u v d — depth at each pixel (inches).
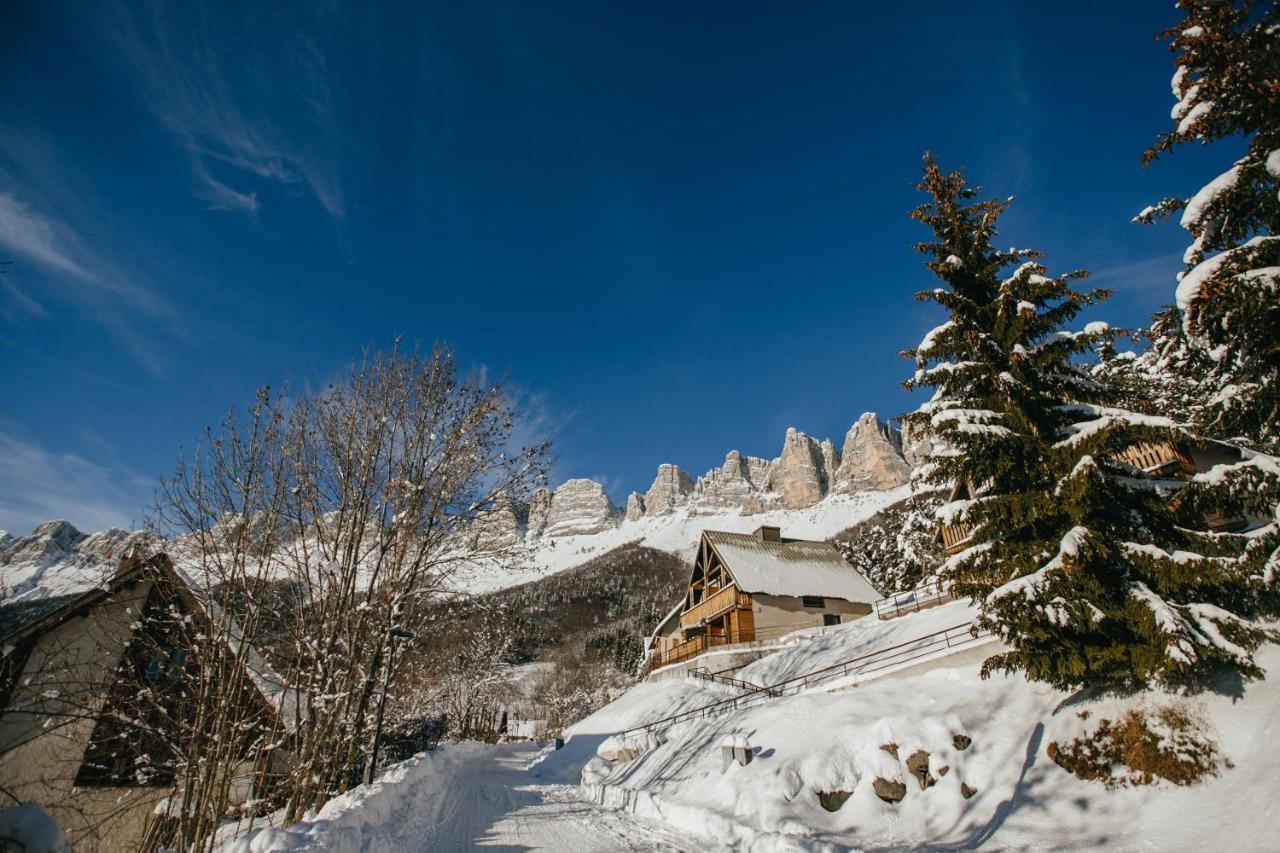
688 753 704.4
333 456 560.4
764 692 900.6
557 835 470.6
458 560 614.2
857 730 529.3
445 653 894.4
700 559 1664.6
